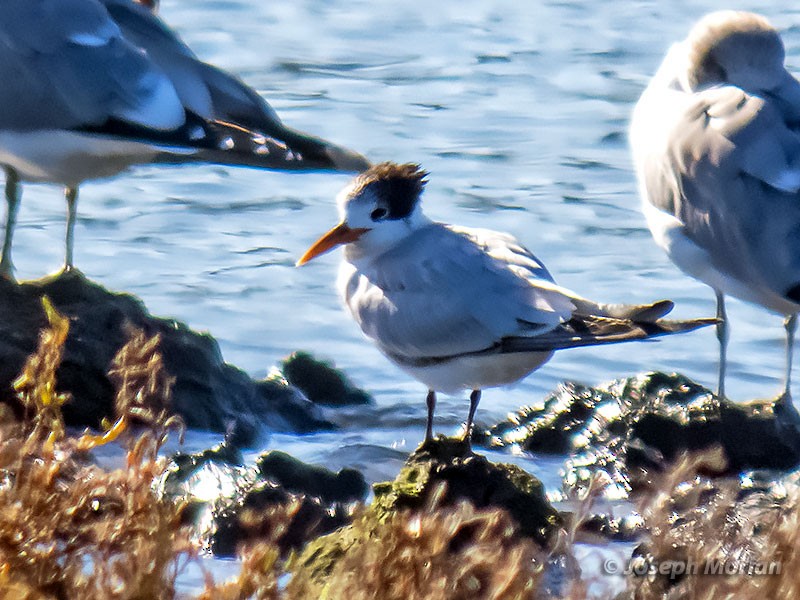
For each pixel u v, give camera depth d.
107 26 14.12
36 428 9.34
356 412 15.12
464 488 11.37
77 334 13.62
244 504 11.44
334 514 11.64
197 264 19.14
